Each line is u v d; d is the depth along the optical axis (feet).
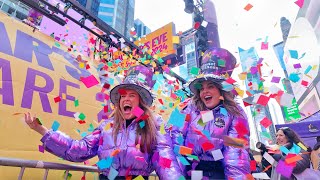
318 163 9.93
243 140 5.13
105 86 7.72
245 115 5.97
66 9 10.46
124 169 4.73
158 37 29.58
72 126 8.23
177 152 5.36
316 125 14.21
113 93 5.71
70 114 8.33
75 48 11.00
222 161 5.57
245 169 4.90
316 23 34.53
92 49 12.19
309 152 9.88
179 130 6.02
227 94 6.19
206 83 6.29
